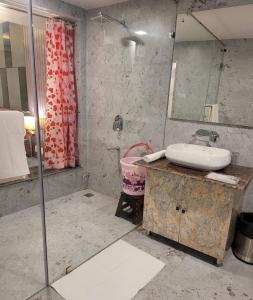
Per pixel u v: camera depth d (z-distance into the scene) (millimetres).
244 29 1798
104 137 2840
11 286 1557
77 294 1520
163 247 2012
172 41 2129
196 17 1972
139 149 2553
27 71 2555
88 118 2941
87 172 3105
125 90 2537
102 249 1957
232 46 1867
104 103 2746
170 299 1515
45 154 2756
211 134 2045
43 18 2504
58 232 2162
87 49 2746
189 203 1799
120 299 1498
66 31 2645
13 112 2020
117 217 2453
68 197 2873
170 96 2236
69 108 2844
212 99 2023
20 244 1973
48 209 2562
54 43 2570
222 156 1692
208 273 1738
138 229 2256
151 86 2342
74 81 2840
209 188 1682
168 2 2084
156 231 2049
